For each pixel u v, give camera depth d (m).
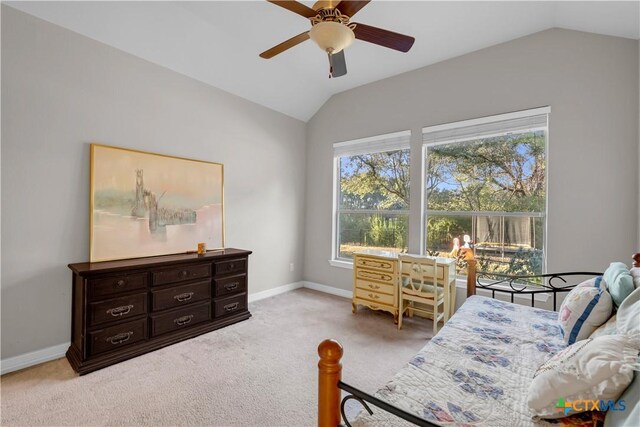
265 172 3.95
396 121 3.59
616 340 0.97
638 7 1.94
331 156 4.23
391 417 1.00
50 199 2.27
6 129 2.07
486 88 2.96
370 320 3.13
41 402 1.75
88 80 2.44
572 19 2.39
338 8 1.62
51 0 2.13
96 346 2.14
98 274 2.15
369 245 3.92
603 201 2.40
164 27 2.61
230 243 3.54
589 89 2.46
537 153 2.75
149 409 1.71
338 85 3.93
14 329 2.12
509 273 2.89
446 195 3.28
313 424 1.61
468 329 1.74
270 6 2.47
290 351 2.43
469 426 0.94
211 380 2.00
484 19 2.54
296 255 4.42
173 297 2.57
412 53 3.10
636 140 2.28
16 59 2.10
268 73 3.49
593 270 2.45
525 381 1.20
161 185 2.89
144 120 2.79
